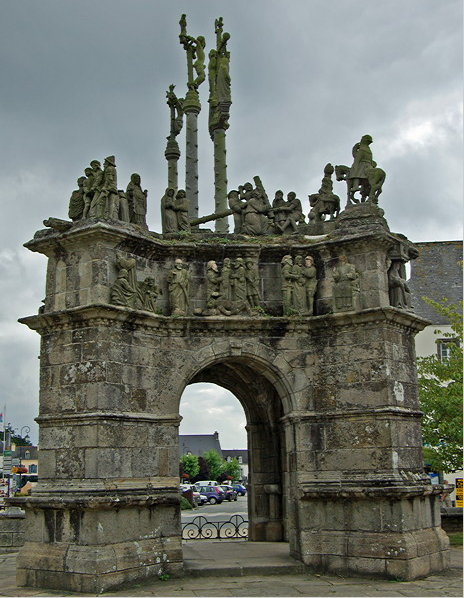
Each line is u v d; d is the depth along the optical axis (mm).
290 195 20984
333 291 19297
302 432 19016
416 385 19703
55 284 18703
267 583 16891
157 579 17188
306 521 18453
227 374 23219
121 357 17891
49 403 18062
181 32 24391
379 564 17328
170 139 23922
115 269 18328
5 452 41500
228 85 23531
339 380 18969
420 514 18203
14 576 18688
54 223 18359
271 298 19906
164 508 17844
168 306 19234
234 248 19594
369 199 19797
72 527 16703
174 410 18641
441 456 26906
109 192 18453
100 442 16969
